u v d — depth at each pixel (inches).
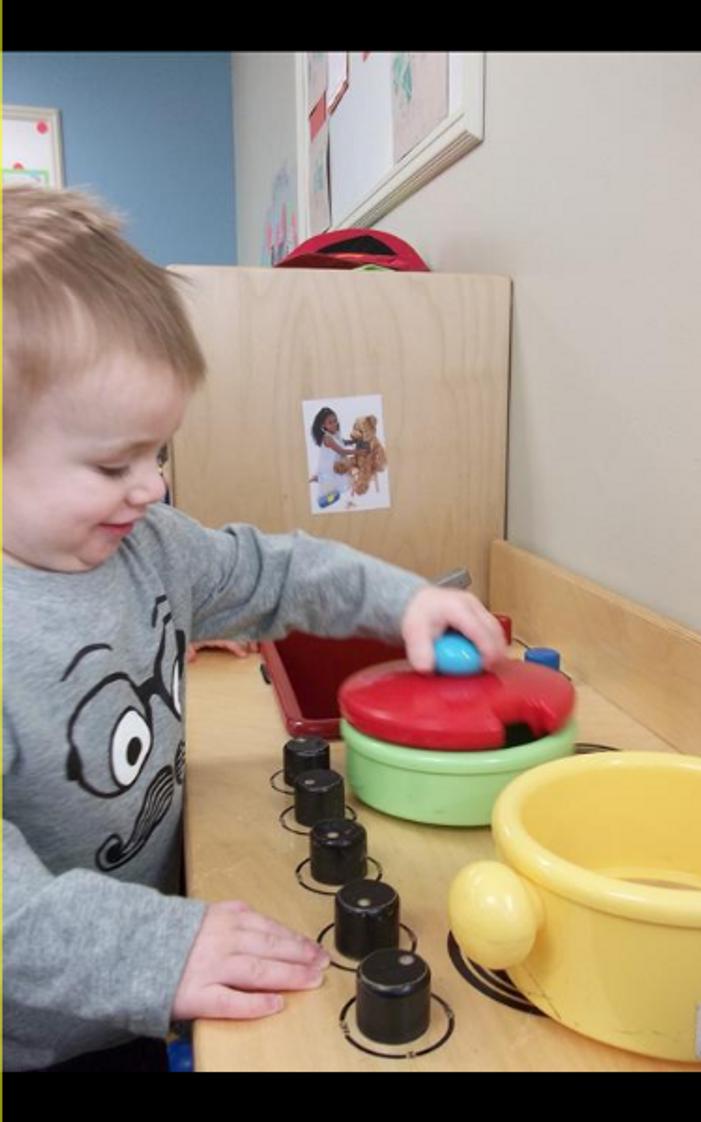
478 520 44.7
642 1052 15.1
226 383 41.3
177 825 25.9
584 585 34.4
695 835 20.6
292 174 88.9
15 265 19.4
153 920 17.1
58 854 22.3
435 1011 16.4
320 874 20.7
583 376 35.7
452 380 43.1
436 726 23.0
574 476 36.9
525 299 41.2
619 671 31.6
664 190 29.1
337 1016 16.2
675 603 29.6
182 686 26.7
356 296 41.8
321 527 43.2
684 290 28.3
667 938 14.6
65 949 16.6
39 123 120.6
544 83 37.4
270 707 32.4
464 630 26.6
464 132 44.7
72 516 20.3
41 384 19.1
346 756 25.8
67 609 22.0
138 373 19.8
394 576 28.6
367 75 62.3
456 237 49.1
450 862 21.6
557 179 36.9
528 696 24.2
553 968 15.7
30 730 20.9
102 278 20.1
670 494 29.7
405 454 43.3
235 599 29.4
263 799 25.0
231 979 16.6
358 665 37.1
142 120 124.1
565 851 20.5
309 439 42.3
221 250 129.6
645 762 20.6
